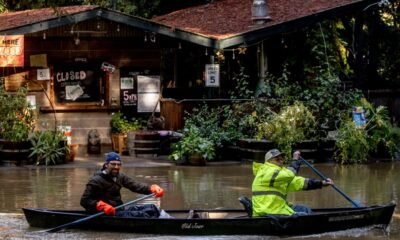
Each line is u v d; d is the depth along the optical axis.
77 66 21.88
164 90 23.61
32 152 18.77
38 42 21.55
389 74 28.44
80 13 20.30
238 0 26.61
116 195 11.85
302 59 23.27
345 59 26.31
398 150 20.53
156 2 27.95
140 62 22.31
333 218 11.48
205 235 11.29
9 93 20.05
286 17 21.73
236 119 20.08
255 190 11.61
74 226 11.60
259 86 21.09
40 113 21.62
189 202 13.89
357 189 15.34
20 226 11.92
